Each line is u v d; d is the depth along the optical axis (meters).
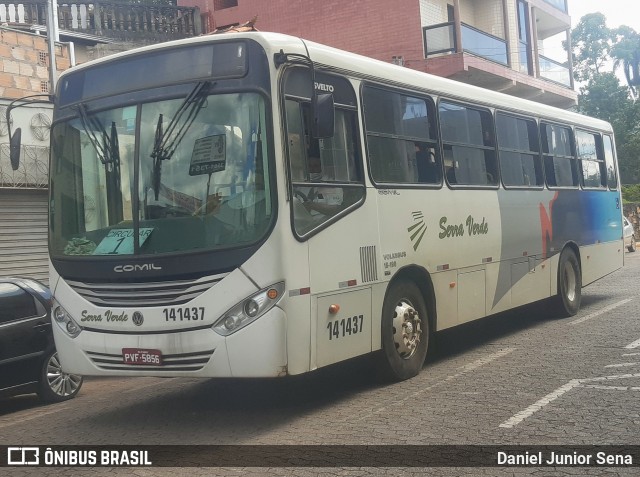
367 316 7.36
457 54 22.61
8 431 7.27
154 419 7.25
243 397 8.00
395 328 7.90
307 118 6.79
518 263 10.59
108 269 6.69
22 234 13.55
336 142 7.18
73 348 6.96
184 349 6.34
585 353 8.96
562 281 11.98
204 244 6.36
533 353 9.20
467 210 9.30
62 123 7.34
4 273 13.20
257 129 6.37
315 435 6.14
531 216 11.04
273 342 6.16
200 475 5.30
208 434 6.45
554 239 11.77
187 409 7.60
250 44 6.50
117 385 9.92
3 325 8.43
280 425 6.59
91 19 18.31
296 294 6.34
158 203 6.59
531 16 27.50
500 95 10.68
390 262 7.71
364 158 7.50
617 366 8.12
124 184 6.80
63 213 7.20
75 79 7.34
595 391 7.07
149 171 6.66
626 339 9.75
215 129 6.51
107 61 7.13
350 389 7.88
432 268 8.49
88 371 6.87
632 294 14.81
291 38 6.85
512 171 10.69
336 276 6.87
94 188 6.99
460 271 9.09
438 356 9.44
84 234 6.99
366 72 7.75
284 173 6.34
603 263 13.86
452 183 9.09
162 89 6.76
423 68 23.16
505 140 10.60
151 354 6.46
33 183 13.38
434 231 8.55
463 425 6.15
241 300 6.21
